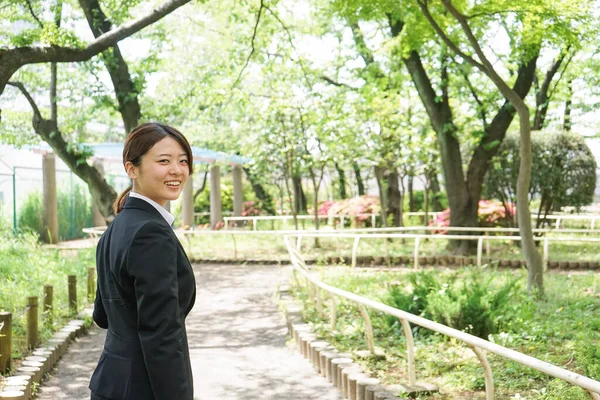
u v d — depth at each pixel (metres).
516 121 21.56
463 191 15.95
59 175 22.22
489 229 13.90
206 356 7.51
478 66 9.12
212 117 22.92
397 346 6.91
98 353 7.43
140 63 15.34
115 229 2.50
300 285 11.62
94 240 16.94
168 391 2.27
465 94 16.64
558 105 21.58
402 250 16.12
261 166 19.12
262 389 6.14
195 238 20.94
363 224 22.56
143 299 2.30
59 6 13.59
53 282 10.45
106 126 27.23
